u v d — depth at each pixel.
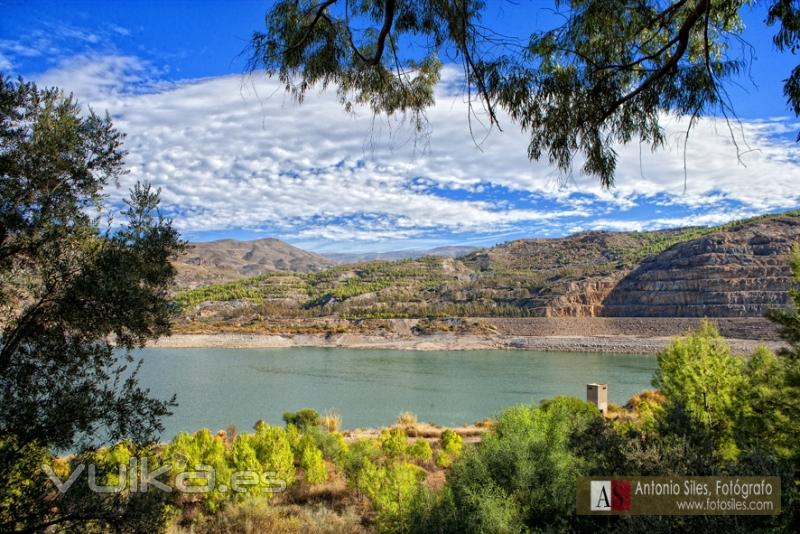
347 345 132.62
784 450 9.25
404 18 3.92
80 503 5.08
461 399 52.81
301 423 32.34
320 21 4.20
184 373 75.25
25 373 5.23
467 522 9.77
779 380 10.51
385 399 52.47
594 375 75.06
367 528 13.48
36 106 5.68
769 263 150.25
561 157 3.90
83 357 5.59
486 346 130.25
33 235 5.29
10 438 4.82
